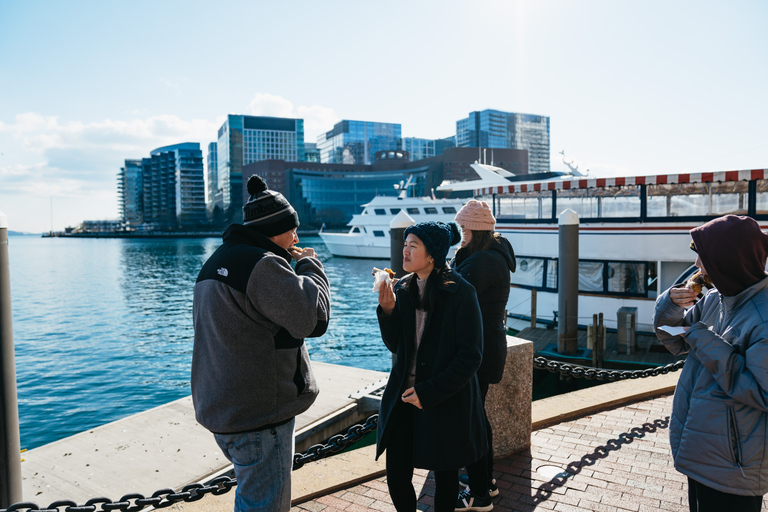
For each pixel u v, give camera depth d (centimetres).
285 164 16588
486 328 308
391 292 256
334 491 348
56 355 1888
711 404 205
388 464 268
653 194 1249
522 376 399
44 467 620
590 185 1260
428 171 15962
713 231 205
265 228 227
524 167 16475
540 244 1415
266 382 210
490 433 323
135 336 2238
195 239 19750
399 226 677
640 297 1252
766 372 187
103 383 1534
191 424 743
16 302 3372
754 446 196
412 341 261
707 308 231
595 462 380
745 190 1170
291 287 205
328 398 816
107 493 562
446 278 247
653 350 1151
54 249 12825
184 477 596
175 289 4128
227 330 205
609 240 1284
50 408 1325
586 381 1102
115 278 5100
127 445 677
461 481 337
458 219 323
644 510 314
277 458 217
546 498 329
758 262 202
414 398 234
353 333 2173
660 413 482
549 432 441
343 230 16625
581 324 1326
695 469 207
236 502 218
